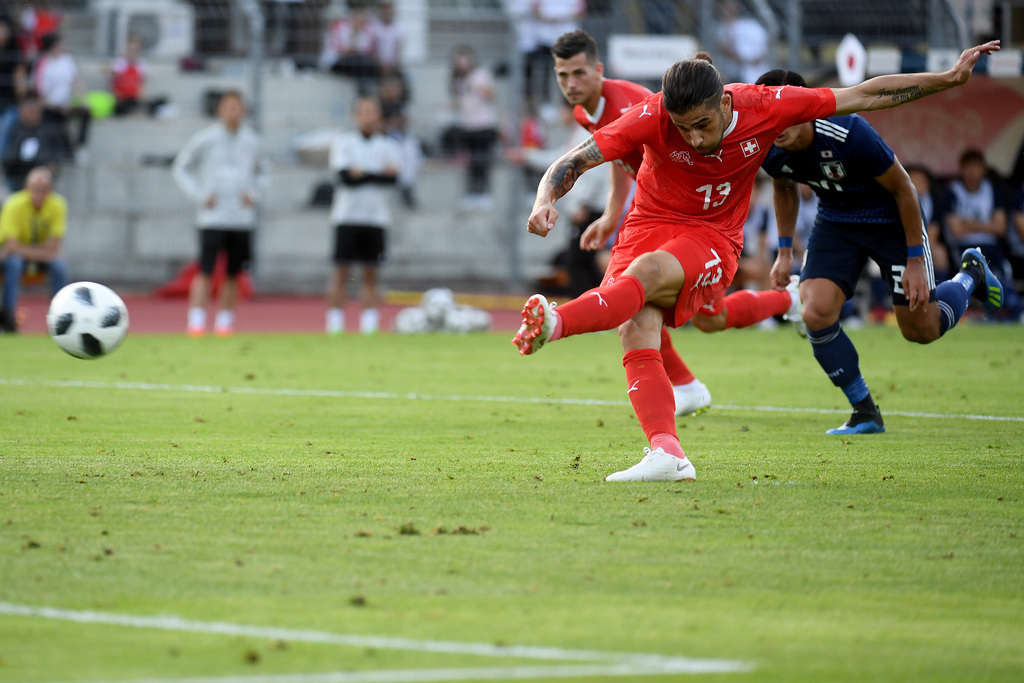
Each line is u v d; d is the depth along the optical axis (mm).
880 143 19562
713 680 8445
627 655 8930
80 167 63562
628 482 15719
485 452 18609
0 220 46125
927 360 36312
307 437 20312
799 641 9289
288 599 10211
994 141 49469
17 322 46594
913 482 15883
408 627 9516
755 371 33375
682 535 12617
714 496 14750
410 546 12039
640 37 59312
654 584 10773
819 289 21016
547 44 63625
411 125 66688
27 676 8367
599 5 64125
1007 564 11570
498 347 42156
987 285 22781
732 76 60781
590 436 20672
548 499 14492
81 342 21188
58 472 16125
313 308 61781
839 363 21031
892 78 16656
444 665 8648
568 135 64500
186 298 63594
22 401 25297
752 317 23984
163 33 68938
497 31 69688
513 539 12375
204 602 10102
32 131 60062
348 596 10312
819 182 20328
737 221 17375
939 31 57906
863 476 16375
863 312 52438
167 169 64750
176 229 64688
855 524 13211
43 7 65375
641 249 16859
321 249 65750
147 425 21672
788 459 17984
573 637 9320
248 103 67000
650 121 16203
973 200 48906
